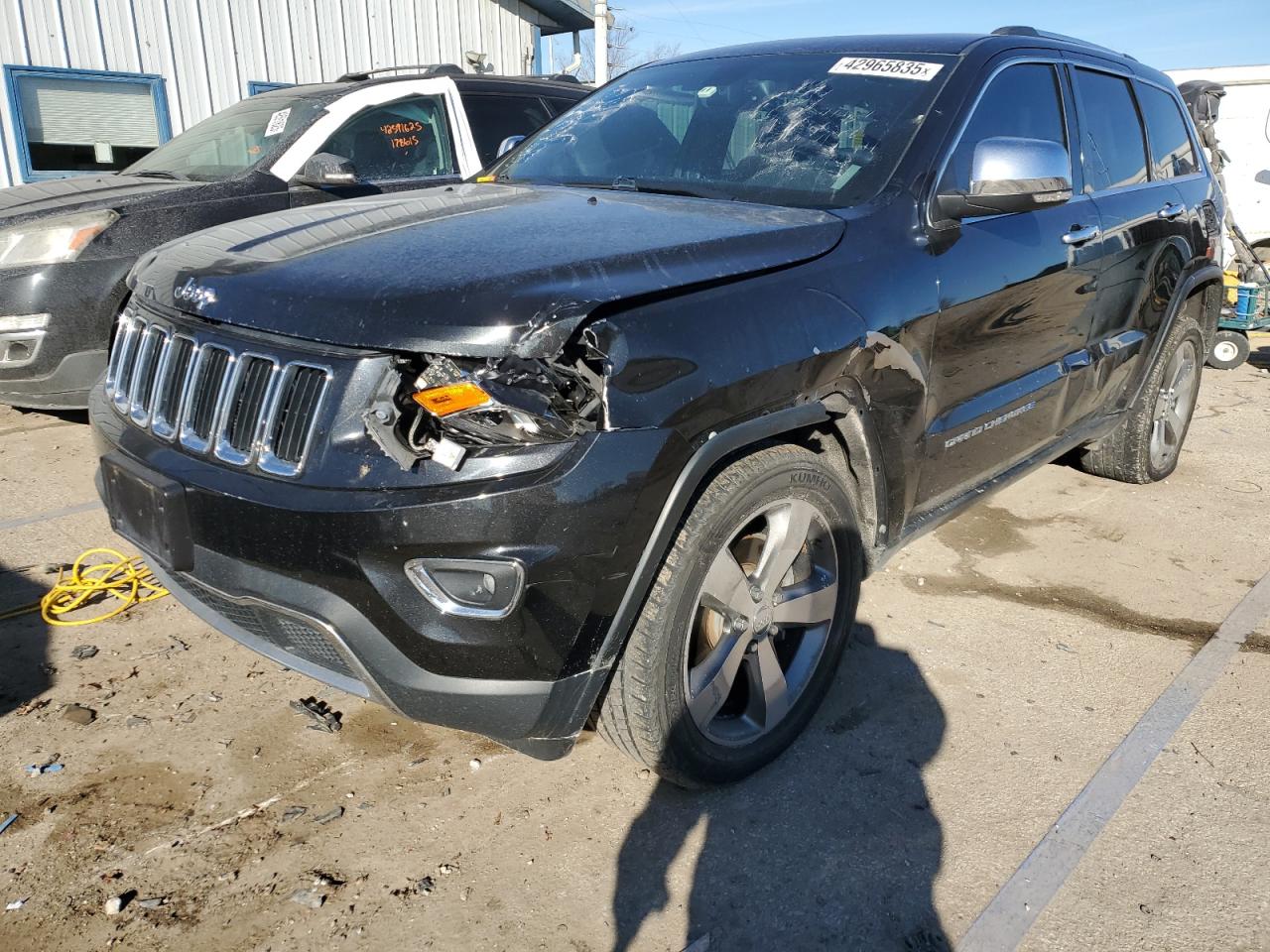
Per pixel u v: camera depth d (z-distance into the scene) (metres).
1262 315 8.12
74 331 4.57
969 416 3.12
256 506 2.04
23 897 2.19
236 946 2.08
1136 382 4.49
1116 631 3.53
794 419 2.35
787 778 2.66
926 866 2.35
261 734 2.80
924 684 3.14
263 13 11.28
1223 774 2.72
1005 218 3.22
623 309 2.07
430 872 2.30
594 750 2.77
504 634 1.97
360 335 1.99
